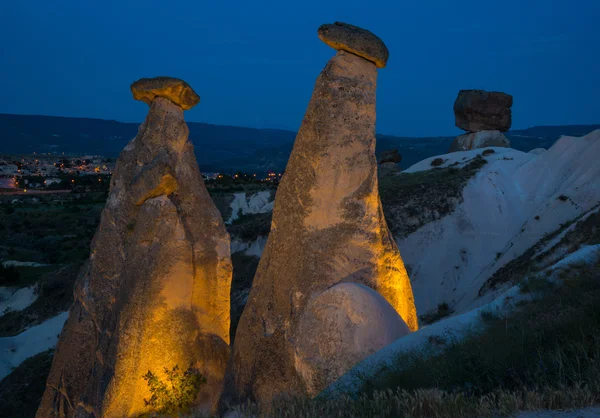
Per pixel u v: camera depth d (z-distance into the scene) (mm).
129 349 10453
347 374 7328
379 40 9680
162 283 10719
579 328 6145
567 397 4703
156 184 11016
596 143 35469
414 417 4945
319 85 9625
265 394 8984
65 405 11555
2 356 28078
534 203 35500
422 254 34719
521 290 9664
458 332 7875
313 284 9094
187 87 11688
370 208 9422
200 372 11062
